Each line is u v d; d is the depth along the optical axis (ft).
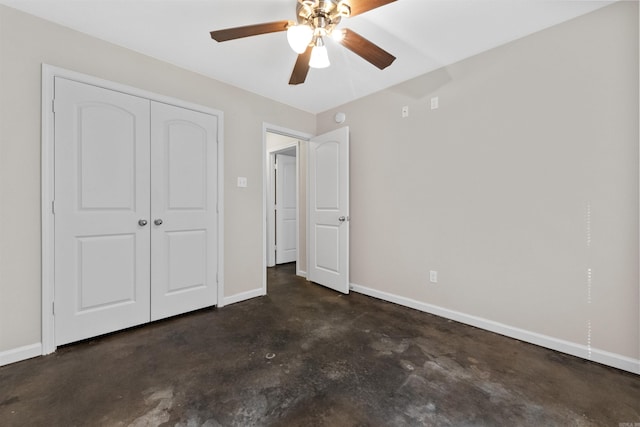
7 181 5.48
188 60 7.61
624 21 5.33
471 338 6.70
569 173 5.95
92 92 6.43
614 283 5.50
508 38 6.60
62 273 6.09
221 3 5.47
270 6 5.55
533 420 4.10
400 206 8.97
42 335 5.84
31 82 5.71
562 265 6.07
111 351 6.04
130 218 7.01
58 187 6.01
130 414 4.19
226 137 8.92
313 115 11.74
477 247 7.30
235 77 8.59
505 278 6.84
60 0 5.35
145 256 7.29
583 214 5.81
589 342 5.77
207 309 8.60
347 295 10.03
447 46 6.93
